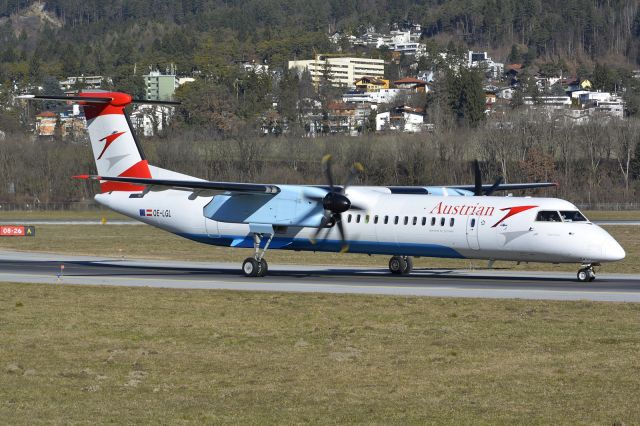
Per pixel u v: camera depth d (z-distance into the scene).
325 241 109.75
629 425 47.25
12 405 51.31
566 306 82.50
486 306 83.06
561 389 54.47
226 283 103.19
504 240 99.38
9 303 88.44
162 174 115.81
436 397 52.94
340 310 82.00
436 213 103.62
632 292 92.44
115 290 97.12
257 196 109.94
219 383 56.28
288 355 63.91
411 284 101.06
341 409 50.56
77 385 55.81
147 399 52.62
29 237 191.50
